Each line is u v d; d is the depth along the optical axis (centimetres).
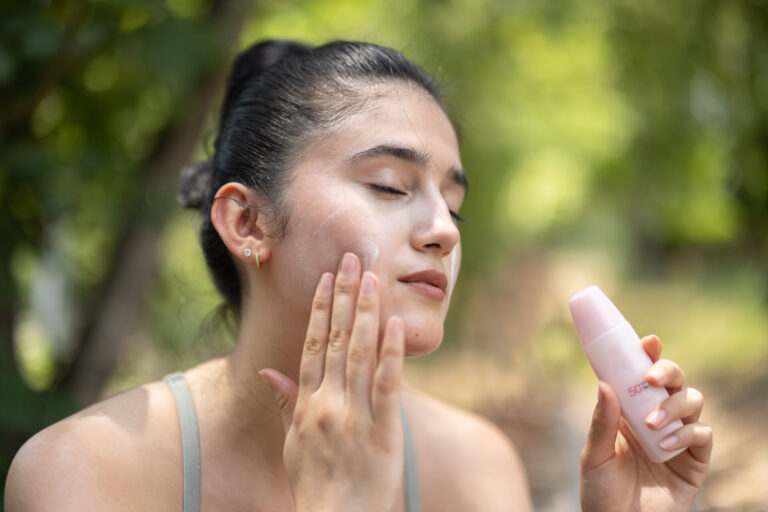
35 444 110
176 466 116
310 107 115
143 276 276
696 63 409
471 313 687
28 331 308
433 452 137
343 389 100
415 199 111
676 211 662
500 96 561
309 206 110
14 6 203
